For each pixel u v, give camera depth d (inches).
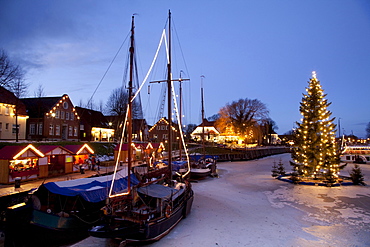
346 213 651.5
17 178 700.0
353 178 993.5
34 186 729.6
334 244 470.3
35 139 1489.9
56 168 971.3
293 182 1040.8
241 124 2800.2
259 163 2139.5
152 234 454.9
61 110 1748.3
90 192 525.7
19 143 1172.5
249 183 1093.1
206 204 751.1
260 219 611.5
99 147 1598.2
